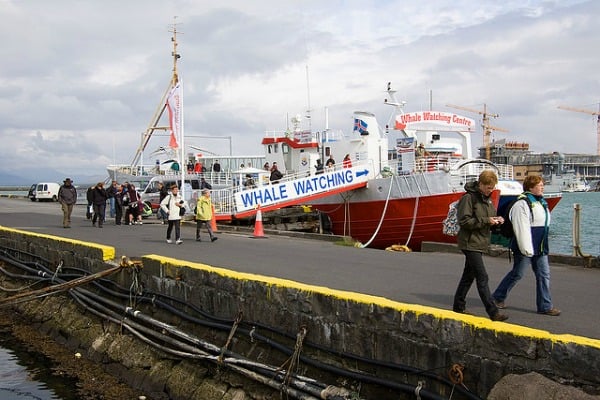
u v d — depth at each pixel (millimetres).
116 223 25297
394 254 14633
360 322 7055
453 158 25672
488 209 7074
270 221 27547
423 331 6398
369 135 28875
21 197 61750
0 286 18312
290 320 8016
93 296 12984
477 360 5898
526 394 5109
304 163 32031
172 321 10555
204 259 13539
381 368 6812
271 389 8031
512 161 136250
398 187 23875
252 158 44812
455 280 10445
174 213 17312
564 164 139625
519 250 7492
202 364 9391
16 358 12078
